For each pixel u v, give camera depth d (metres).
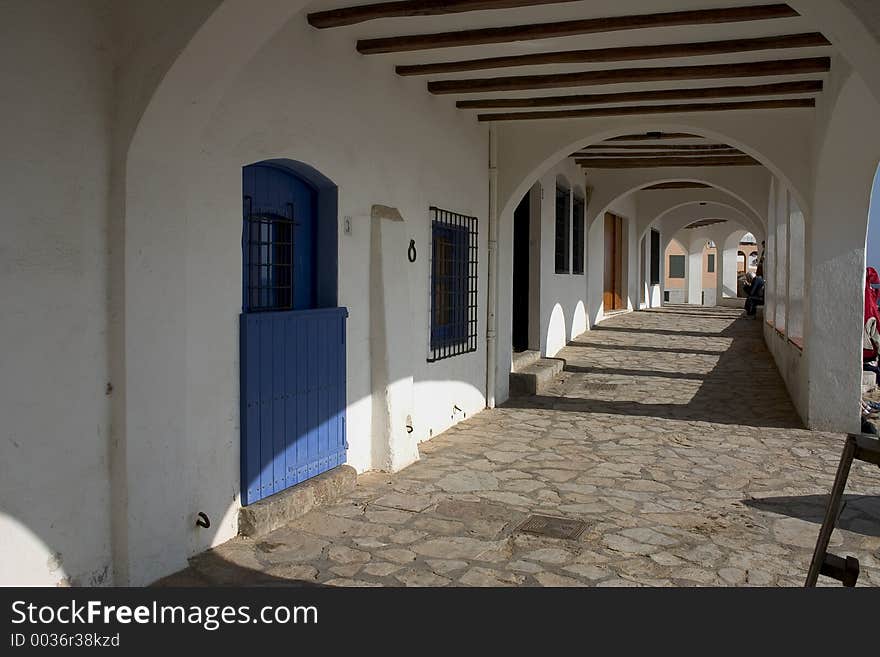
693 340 15.41
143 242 3.65
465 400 8.28
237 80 4.31
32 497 3.24
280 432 4.86
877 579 4.04
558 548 4.46
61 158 3.32
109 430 3.63
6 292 3.09
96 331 3.53
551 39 5.62
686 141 10.67
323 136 5.20
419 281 6.96
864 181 7.36
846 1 3.23
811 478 6.07
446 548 4.43
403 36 5.50
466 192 8.06
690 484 5.88
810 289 7.83
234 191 4.36
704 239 33.19
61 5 3.29
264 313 4.66
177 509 3.96
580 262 15.33
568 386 10.44
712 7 4.88
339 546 4.43
